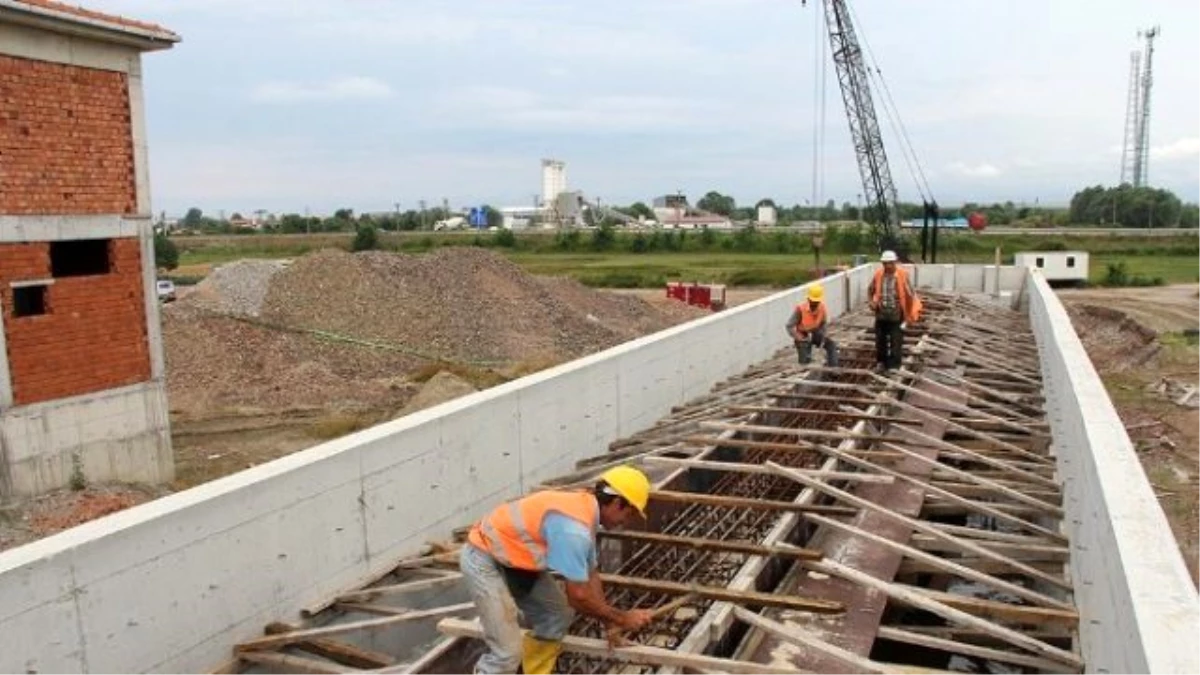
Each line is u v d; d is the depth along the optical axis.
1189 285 48.53
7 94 11.05
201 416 19.03
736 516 7.90
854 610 6.23
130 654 5.20
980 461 9.16
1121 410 17.97
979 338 16.58
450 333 27.36
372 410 19.62
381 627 6.08
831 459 8.66
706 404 11.73
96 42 12.05
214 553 5.70
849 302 21.25
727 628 5.50
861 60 41.19
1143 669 3.32
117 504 11.45
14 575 4.59
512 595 4.61
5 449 11.18
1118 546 4.38
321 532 6.50
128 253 12.73
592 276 56.00
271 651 5.79
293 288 28.19
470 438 7.97
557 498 4.38
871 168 42.34
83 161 12.05
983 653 5.91
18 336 11.34
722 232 88.12
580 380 9.68
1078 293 44.66
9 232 11.14
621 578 5.86
